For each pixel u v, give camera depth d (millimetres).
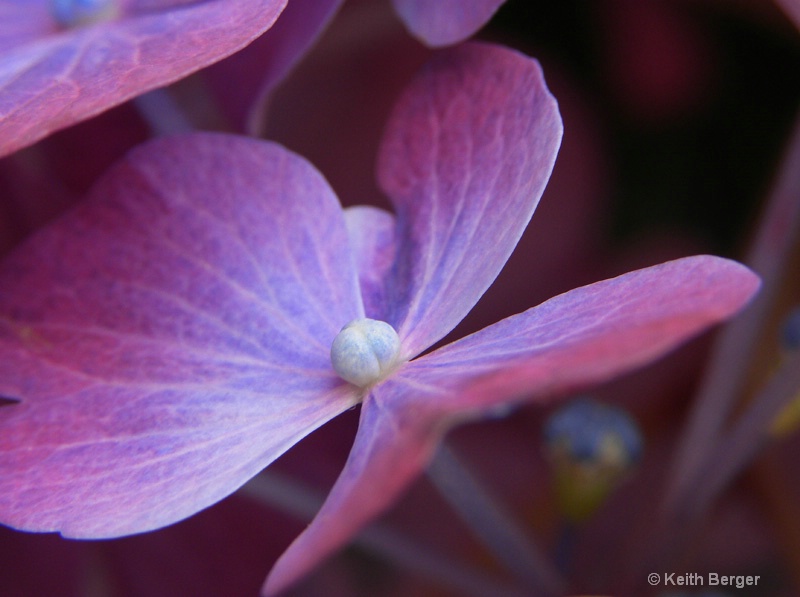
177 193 96
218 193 96
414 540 107
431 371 88
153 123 112
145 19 101
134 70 93
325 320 95
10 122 92
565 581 109
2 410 92
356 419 112
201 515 119
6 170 113
